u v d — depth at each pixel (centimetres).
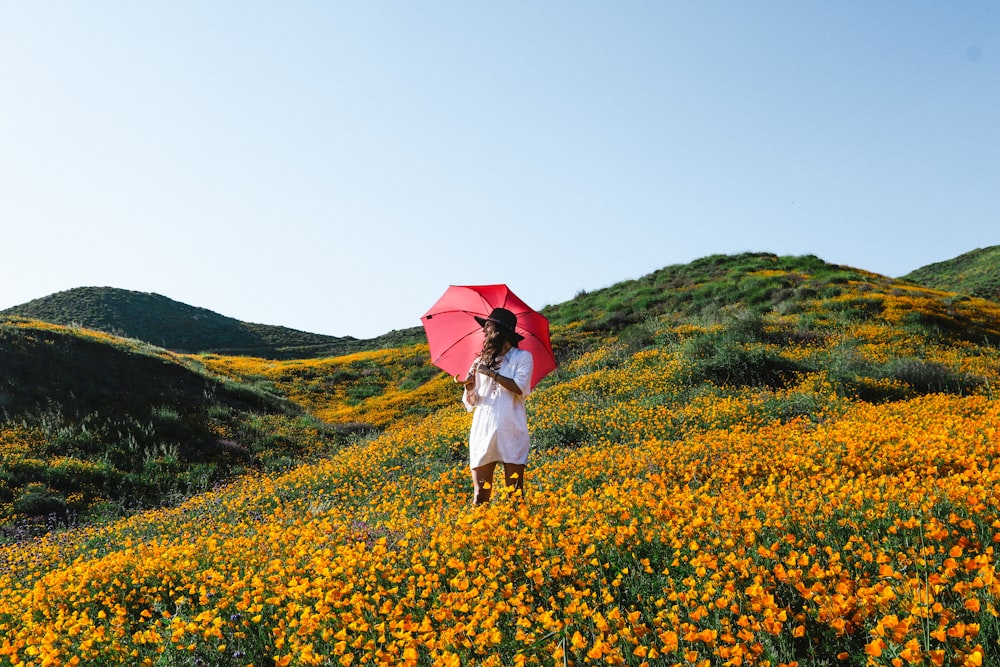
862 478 478
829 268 3319
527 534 392
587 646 271
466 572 369
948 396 1250
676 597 288
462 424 1426
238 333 6550
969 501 363
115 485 1477
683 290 3162
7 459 1445
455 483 873
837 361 1609
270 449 1967
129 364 2314
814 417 1072
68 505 1315
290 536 528
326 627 326
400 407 2639
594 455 808
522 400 512
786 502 420
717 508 404
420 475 1036
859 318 2319
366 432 2352
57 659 337
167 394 2194
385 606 313
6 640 384
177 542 746
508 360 500
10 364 1953
